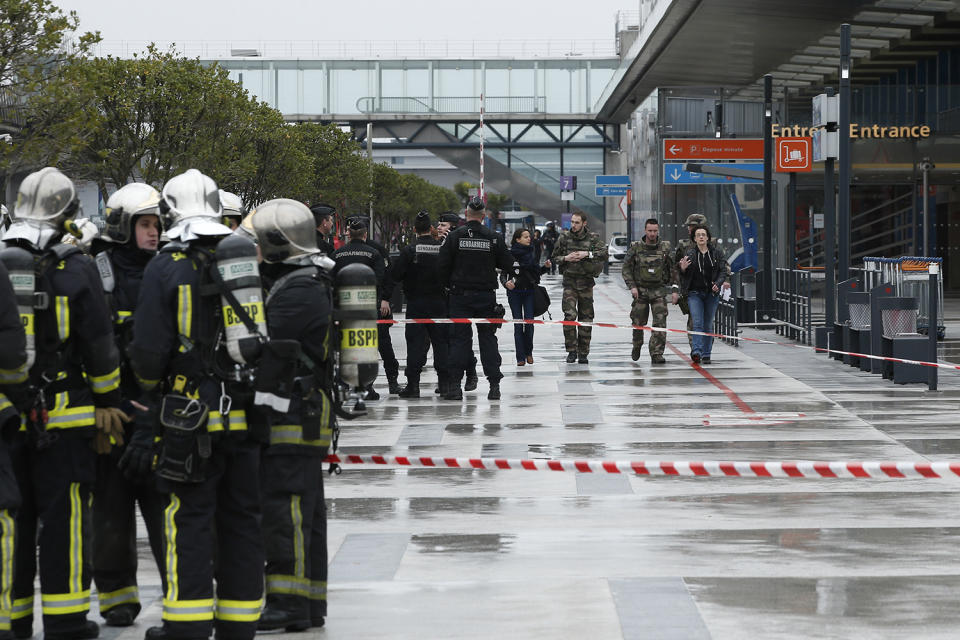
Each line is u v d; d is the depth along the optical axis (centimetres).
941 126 4228
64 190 692
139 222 739
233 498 655
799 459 1241
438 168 11600
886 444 1330
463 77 9425
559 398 1781
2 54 2175
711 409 1639
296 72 9362
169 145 3112
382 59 9381
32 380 679
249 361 636
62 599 689
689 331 2147
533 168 9650
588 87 9456
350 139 5450
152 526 748
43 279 676
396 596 776
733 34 4494
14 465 687
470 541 926
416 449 1344
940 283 2573
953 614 716
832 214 2333
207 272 641
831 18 4097
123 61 3108
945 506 1036
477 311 1767
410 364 1800
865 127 4262
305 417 702
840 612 721
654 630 689
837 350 2266
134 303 739
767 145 3231
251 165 3316
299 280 697
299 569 706
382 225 8238
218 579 661
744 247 4109
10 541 664
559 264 2269
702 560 856
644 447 1338
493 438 1416
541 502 1068
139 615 754
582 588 785
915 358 1889
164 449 631
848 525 964
